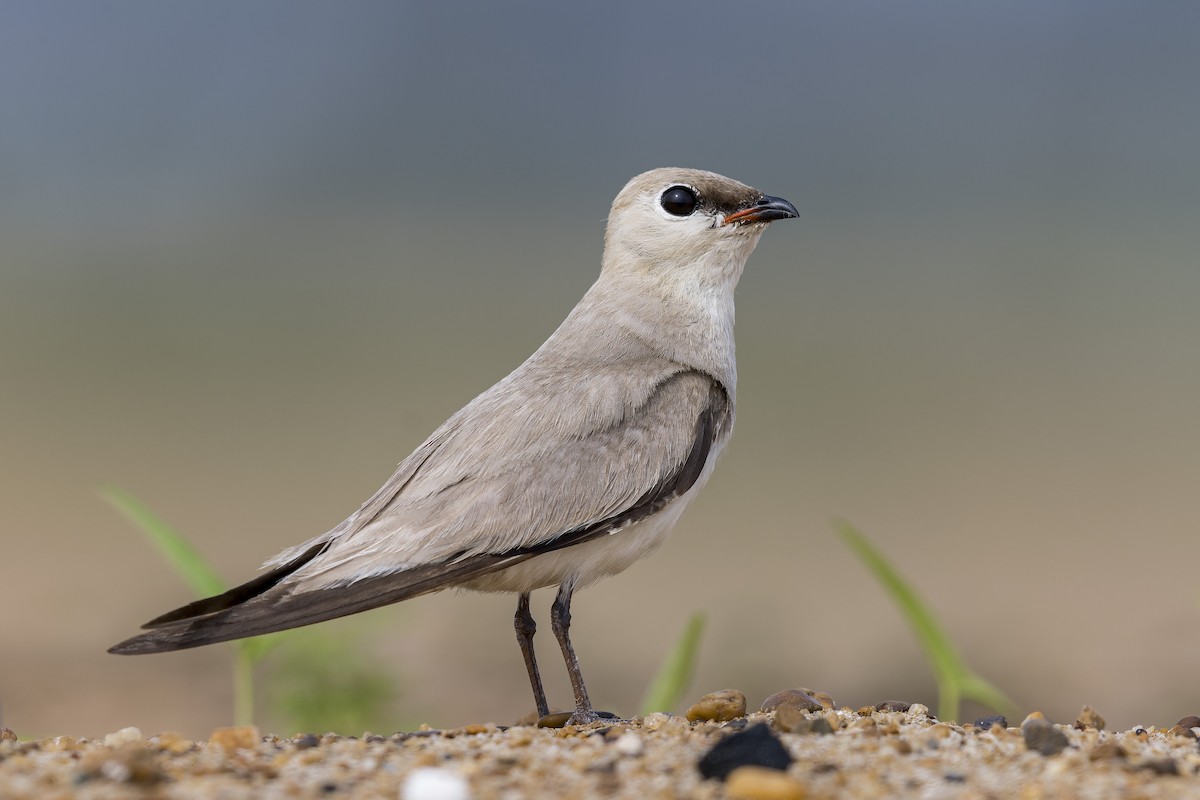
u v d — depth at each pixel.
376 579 8.12
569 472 8.45
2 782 6.31
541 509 8.34
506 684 13.52
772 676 14.13
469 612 16.08
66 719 12.27
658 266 9.47
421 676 13.38
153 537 9.05
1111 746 6.91
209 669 13.84
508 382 8.92
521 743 7.12
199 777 6.44
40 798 6.07
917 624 9.44
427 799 6.03
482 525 8.27
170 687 13.25
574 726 7.92
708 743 7.07
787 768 6.55
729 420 9.24
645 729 7.61
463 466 8.44
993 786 6.41
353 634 11.48
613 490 8.48
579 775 6.53
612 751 6.89
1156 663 14.50
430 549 8.22
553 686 13.62
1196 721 7.95
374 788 6.30
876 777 6.51
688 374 9.10
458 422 8.70
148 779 6.30
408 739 7.40
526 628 8.84
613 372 8.91
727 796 6.21
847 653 14.95
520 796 6.21
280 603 7.90
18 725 12.05
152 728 12.04
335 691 11.33
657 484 8.62
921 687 13.81
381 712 11.50
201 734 11.87
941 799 6.22
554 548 8.40
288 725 11.31
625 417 8.69
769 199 9.52
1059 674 14.29
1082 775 6.55
